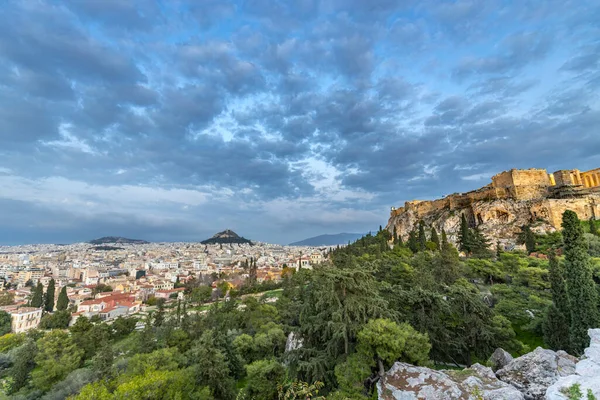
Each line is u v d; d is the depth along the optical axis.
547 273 46.56
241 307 98.62
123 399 26.08
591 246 62.00
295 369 24.27
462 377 17.62
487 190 114.06
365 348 20.61
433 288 38.03
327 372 22.44
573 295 27.70
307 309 29.33
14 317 101.94
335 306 23.84
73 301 142.75
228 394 37.84
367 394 20.20
